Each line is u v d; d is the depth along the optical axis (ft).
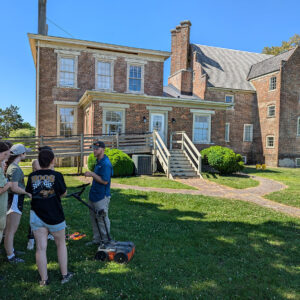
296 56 79.92
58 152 43.11
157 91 64.54
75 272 11.86
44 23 60.13
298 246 15.89
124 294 10.27
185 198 27.89
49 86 57.00
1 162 10.98
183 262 13.19
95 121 48.60
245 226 19.52
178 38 85.46
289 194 32.63
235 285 11.28
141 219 20.18
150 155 45.34
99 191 14.08
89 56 59.41
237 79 89.04
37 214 10.53
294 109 80.43
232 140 85.30
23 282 10.87
